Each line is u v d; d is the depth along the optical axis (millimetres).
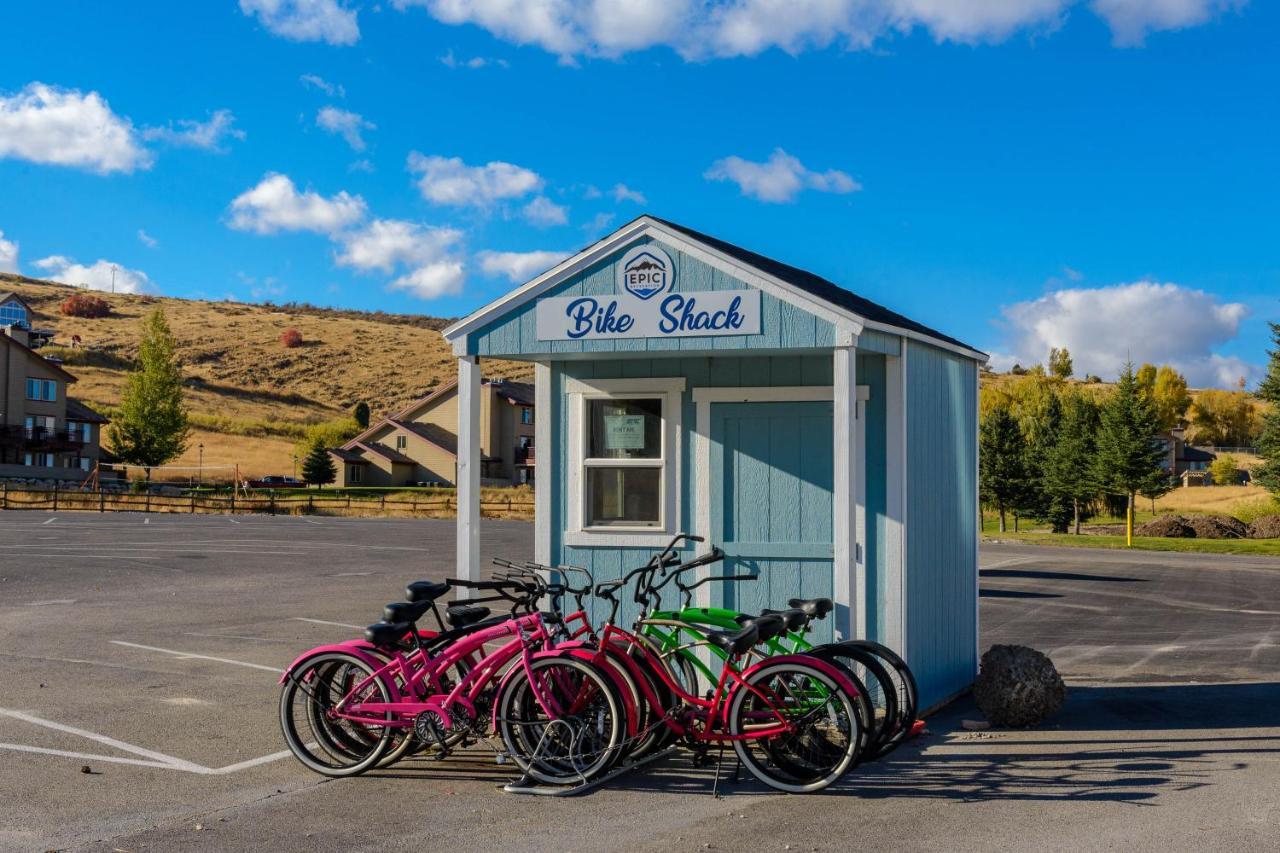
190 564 22828
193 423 95750
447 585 7062
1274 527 42281
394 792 6719
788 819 6148
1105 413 48812
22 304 102250
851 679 6664
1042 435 60312
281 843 5785
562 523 9688
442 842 5789
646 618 7137
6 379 71250
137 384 72312
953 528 9922
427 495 59375
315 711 7219
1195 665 12039
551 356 9141
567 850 5652
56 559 23203
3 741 7980
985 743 7965
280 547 27938
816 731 6824
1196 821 6039
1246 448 129500
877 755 6941
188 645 12367
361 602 16688
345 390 119000
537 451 9758
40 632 13250
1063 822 6043
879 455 8789
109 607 15734
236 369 122812
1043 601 18859
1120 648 13430
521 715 6926
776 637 7199
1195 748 7797
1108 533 50875
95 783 6938
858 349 8117
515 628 6957
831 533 9055
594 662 6711
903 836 5816
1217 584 22000
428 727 6930
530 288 8625
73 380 75625
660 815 6242
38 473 67000
